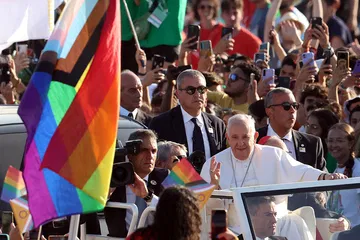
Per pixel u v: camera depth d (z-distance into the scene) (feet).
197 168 99.09
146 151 89.45
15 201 74.28
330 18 174.50
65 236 78.54
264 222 72.90
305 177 94.89
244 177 96.22
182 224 65.00
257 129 115.24
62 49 70.95
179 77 113.29
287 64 142.61
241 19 171.01
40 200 69.36
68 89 70.79
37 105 69.77
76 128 70.38
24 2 110.42
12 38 110.73
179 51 148.46
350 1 176.14
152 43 147.54
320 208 74.84
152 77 130.11
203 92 112.57
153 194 81.82
